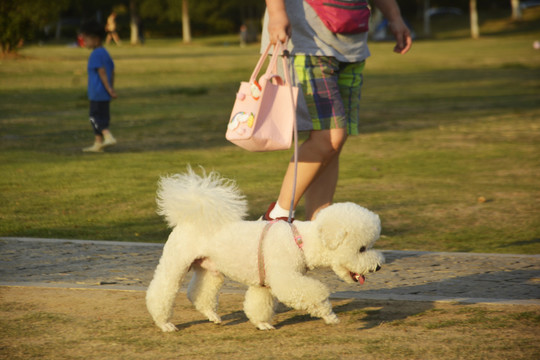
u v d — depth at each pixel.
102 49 15.85
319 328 5.38
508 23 106.38
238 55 60.81
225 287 6.66
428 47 70.44
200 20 105.31
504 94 28.92
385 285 6.66
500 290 6.39
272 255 5.07
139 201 11.04
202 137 18.47
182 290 6.57
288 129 6.02
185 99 27.73
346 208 5.06
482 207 10.66
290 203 6.29
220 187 5.34
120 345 4.97
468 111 23.81
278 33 6.13
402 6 125.31
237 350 4.87
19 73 37.91
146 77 37.72
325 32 6.79
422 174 13.51
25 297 6.16
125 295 6.27
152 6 89.75
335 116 6.78
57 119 21.64
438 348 4.82
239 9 116.44
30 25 48.00
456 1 127.94
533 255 7.78
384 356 4.69
